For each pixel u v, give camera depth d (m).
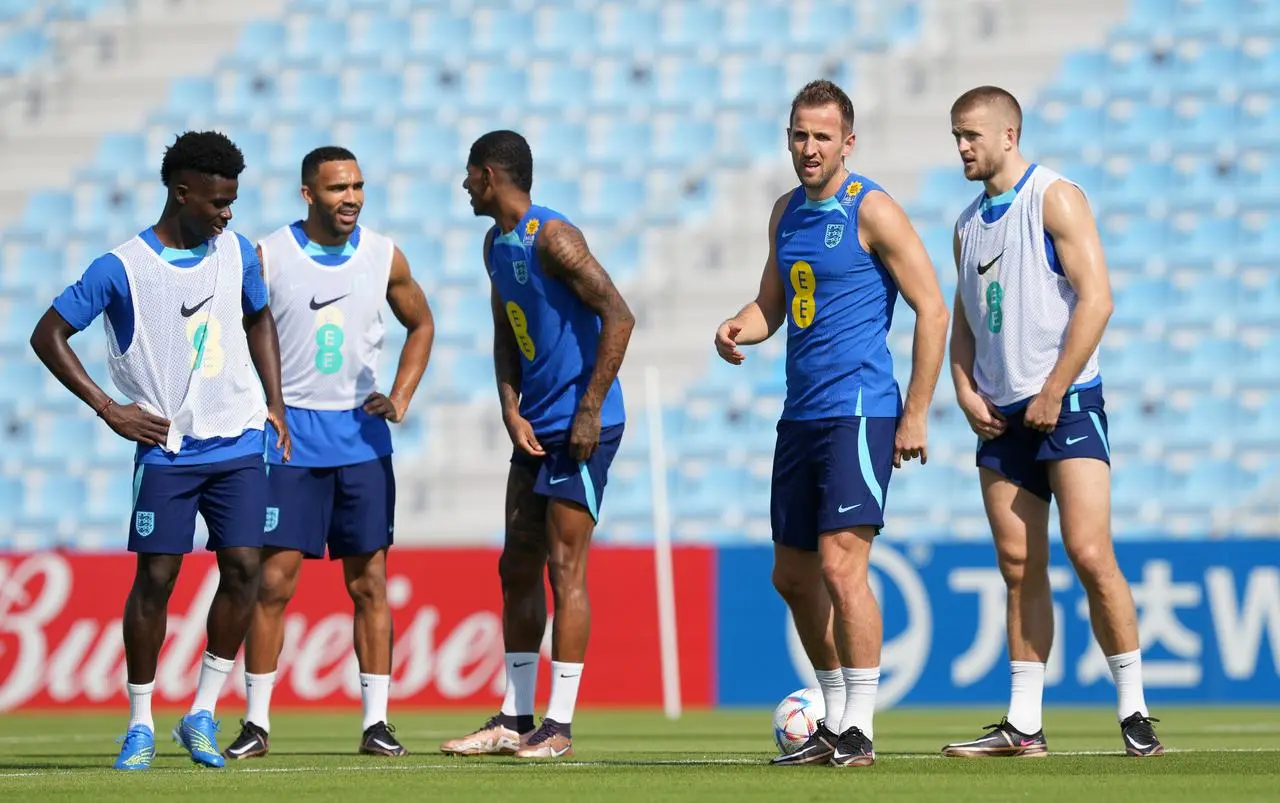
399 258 24.80
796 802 15.22
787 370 20.47
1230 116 68.31
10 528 62.91
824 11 75.31
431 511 60.81
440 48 77.88
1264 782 17.17
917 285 19.73
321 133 74.38
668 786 16.83
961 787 16.58
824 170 19.78
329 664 45.38
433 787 16.95
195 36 80.69
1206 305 63.28
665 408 63.22
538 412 23.06
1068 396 21.11
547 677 44.59
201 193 20.08
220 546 20.55
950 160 69.69
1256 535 45.31
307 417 23.78
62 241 72.88
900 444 19.83
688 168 70.69
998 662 44.12
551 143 72.94
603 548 46.19
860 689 19.66
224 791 16.64
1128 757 21.12
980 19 73.56
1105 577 21.09
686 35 76.25
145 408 20.16
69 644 46.66
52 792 16.64
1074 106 69.31
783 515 20.39
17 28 82.50
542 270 22.61
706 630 45.78
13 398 68.19
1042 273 21.30
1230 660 43.78
